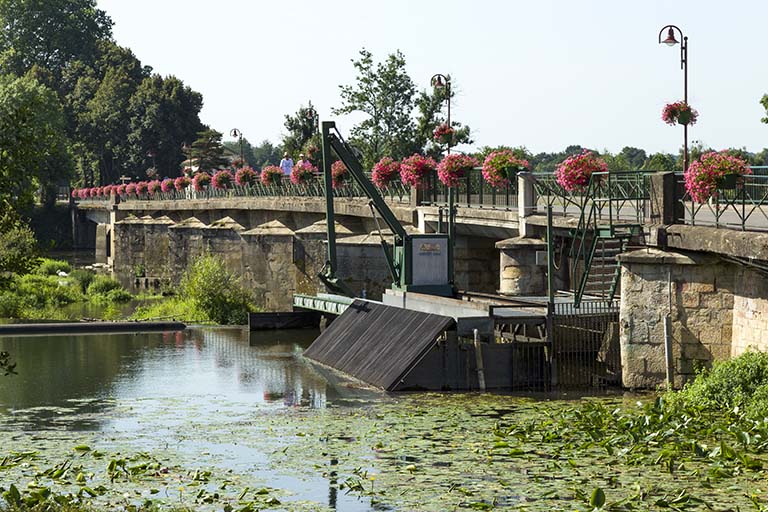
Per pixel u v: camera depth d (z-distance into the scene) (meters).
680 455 22.91
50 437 26.92
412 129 78.50
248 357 42.44
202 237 76.75
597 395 31.12
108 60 168.38
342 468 22.69
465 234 47.38
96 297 77.12
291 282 64.31
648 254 30.47
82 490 20.66
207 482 21.77
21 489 21.19
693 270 29.95
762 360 27.20
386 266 52.53
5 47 169.75
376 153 78.81
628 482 20.92
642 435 24.41
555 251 40.19
